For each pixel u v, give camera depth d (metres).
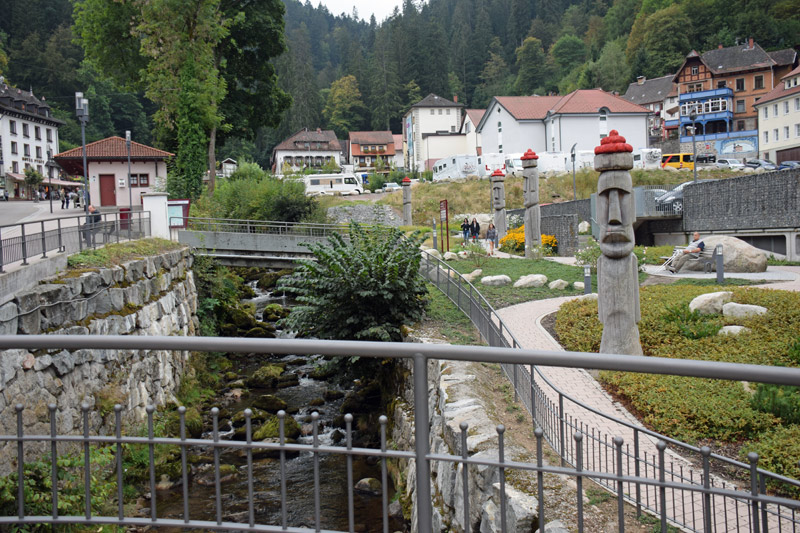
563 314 16.25
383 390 15.96
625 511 6.09
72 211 38.81
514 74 133.50
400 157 109.25
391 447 13.12
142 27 37.78
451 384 10.53
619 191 11.26
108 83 96.50
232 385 19.39
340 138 123.44
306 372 20.81
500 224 32.72
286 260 29.00
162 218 23.80
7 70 89.75
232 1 47.25
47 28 100.62
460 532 8.13
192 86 38.44
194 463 13.10
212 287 26.34
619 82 106.94
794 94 63.78
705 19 107.00
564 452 7.45
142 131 98.81
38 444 10.73
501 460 3.32
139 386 15.11
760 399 8.31
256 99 51.47
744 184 27.91
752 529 5.45
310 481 12.27
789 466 6.74
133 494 11.23
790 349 10.86
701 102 81.25
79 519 3.60
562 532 5.73
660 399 8.99
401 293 15.75
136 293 16.72
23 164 73.94
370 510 10.98
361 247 17.12
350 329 16.03
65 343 3.21
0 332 10.55
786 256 25.78
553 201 52.16
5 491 7.96
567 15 146.38
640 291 17.86
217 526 3.49
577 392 10.21
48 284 12.60
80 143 89.50
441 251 29.56
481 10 143.88
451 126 94.00
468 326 16.11
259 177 50.09
